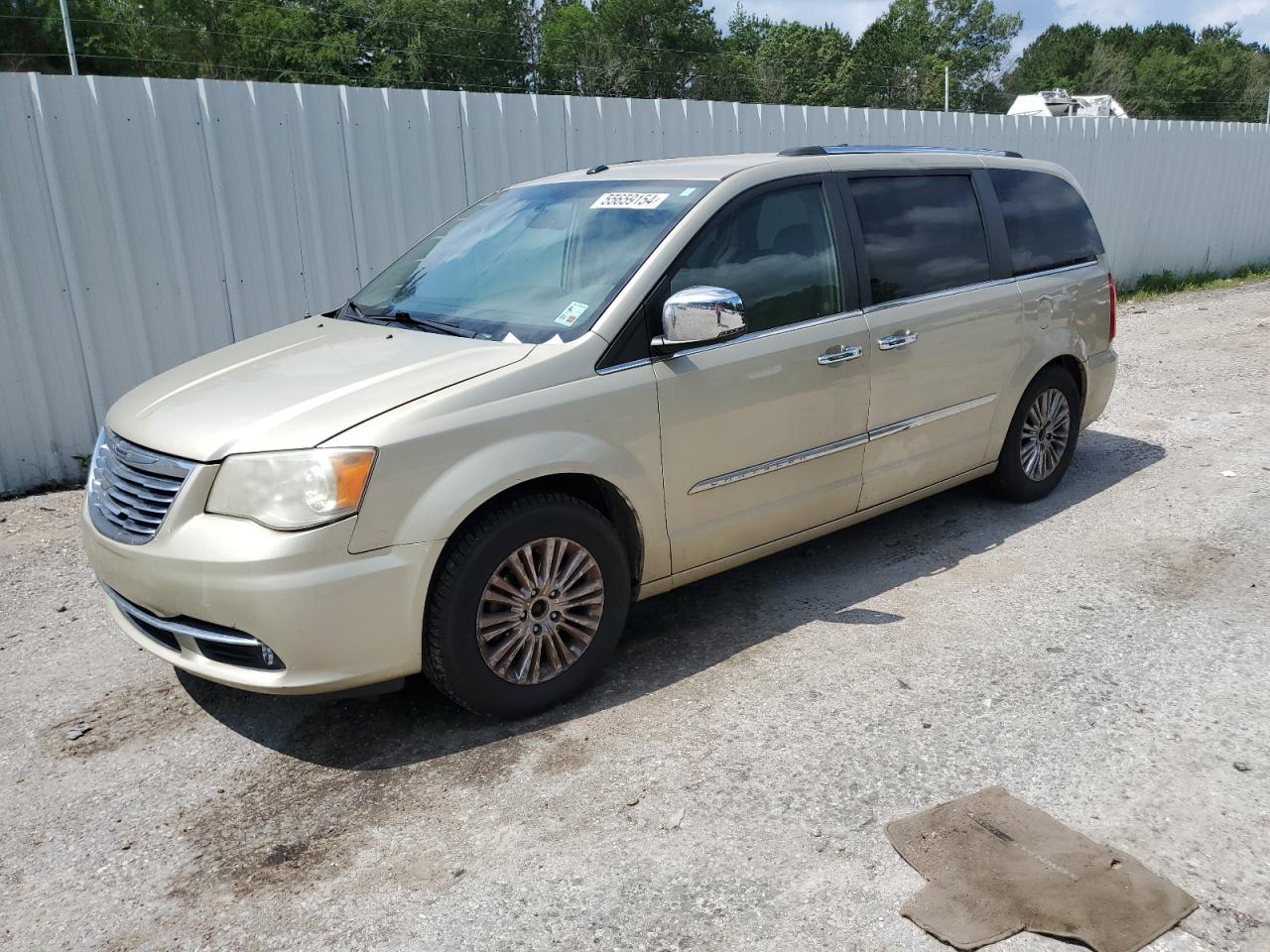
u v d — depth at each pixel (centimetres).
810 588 470
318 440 313
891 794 309
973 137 1224
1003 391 518
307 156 726
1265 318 1155
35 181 631
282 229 725
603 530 363
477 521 337
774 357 405
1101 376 586
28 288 640
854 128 1091
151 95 659
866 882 272
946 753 330
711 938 255
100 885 289
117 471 350
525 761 337
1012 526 539
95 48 3588
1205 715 346
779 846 288
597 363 360
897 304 458
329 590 310
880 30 7788
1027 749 330
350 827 308
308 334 418
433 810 314
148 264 677
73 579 515
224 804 324
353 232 757
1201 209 1552
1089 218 584
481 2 5506
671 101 925
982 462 526
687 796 313
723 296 350
